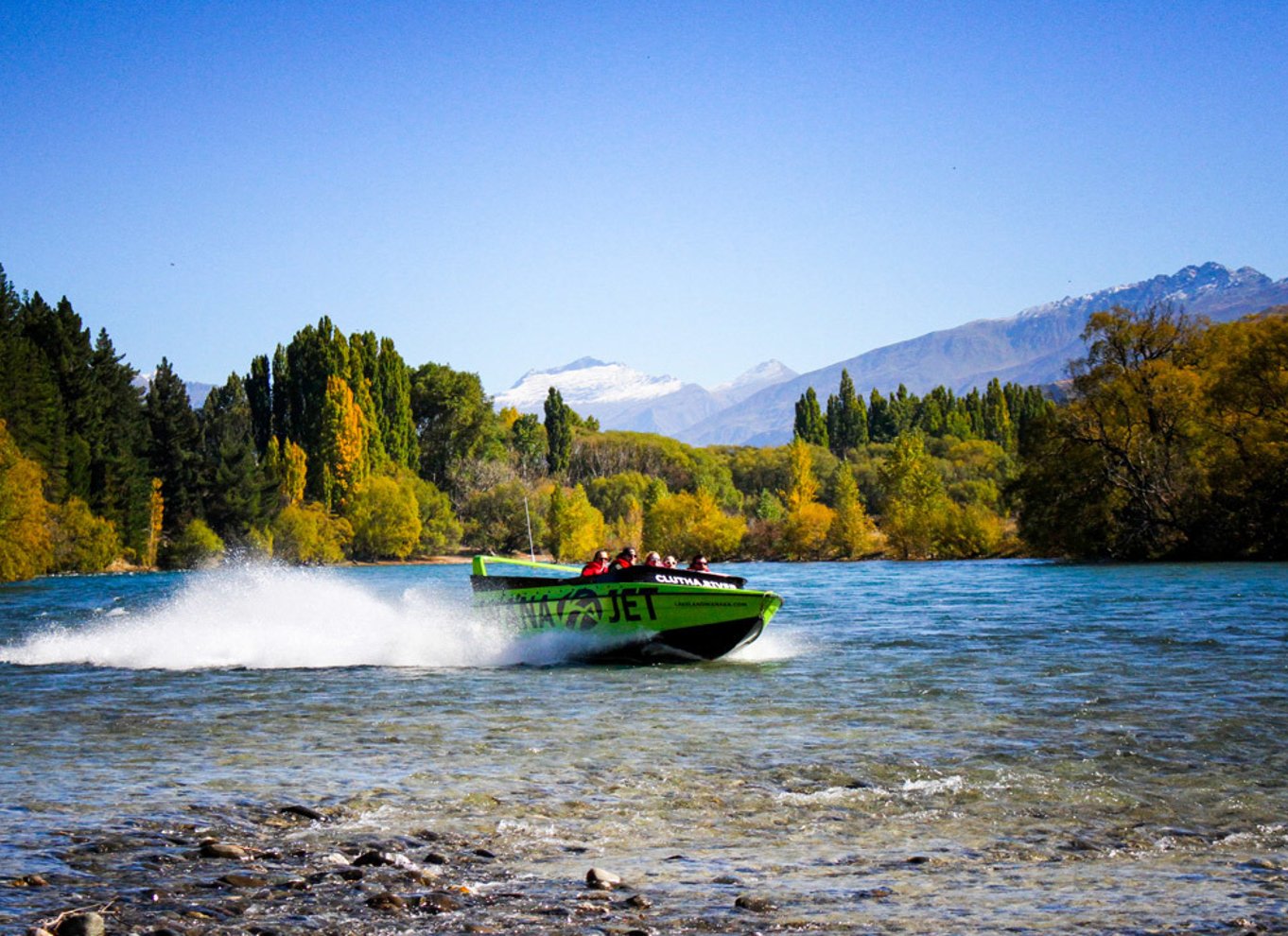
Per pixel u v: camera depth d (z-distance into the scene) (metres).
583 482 166.62
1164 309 74.06
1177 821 10.12
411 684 19.80
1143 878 8.49
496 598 23.86
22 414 96.50
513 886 8.32
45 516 84.00
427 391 162.00
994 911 7.71
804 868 8.80
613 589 22.42
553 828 9.96
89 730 15.19
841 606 38.00
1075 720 14.73
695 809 10.59
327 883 8.25
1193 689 17.16
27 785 11.70
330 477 131.12
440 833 9.78
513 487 137.38
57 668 22.64
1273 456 67.56
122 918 7.48
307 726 15.32
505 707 16.83
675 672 21.05
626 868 8.80
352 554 129.00
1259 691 16.86
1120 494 72.00
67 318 120.31
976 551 95.44
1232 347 71.50
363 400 140.88
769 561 117.62
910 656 22.44
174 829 9.85
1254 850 9.23
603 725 15.05
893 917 7.60
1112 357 74.50
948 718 15.14
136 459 115.44
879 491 155.75
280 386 149.00
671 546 121.81
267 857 9.02
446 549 136.12
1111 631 26.58
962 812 10.45
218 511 120.94
